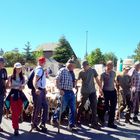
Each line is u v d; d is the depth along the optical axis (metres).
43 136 9.50
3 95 9.35
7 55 82.81
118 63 25.06
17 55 84.00
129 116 12.09
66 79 10.05
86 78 10.72
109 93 11.09
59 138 9.39
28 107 11.23
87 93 10.73
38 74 9.55
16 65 9.38
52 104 11.23
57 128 10.57
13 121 9.44
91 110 11.09
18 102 9.41
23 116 11.33
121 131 10.77
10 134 9.55
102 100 11.45
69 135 9.80
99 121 11.44
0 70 9.25
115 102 11.14
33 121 9.95
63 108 10.13
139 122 12.40
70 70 10.32
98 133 10.29
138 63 12.55
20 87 9.42
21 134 9.59
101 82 11.06
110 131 10.66
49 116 11.35
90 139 9.51
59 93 10.48
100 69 21.08
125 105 12.12
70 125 10.30
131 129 11.16
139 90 12.46
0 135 9.41
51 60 75.88
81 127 10.94
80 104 11.05
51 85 12.33
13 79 9.39
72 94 10.19
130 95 12.11
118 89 12.14
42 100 9.80
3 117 11.74
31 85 9.81
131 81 12.23
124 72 12.15
